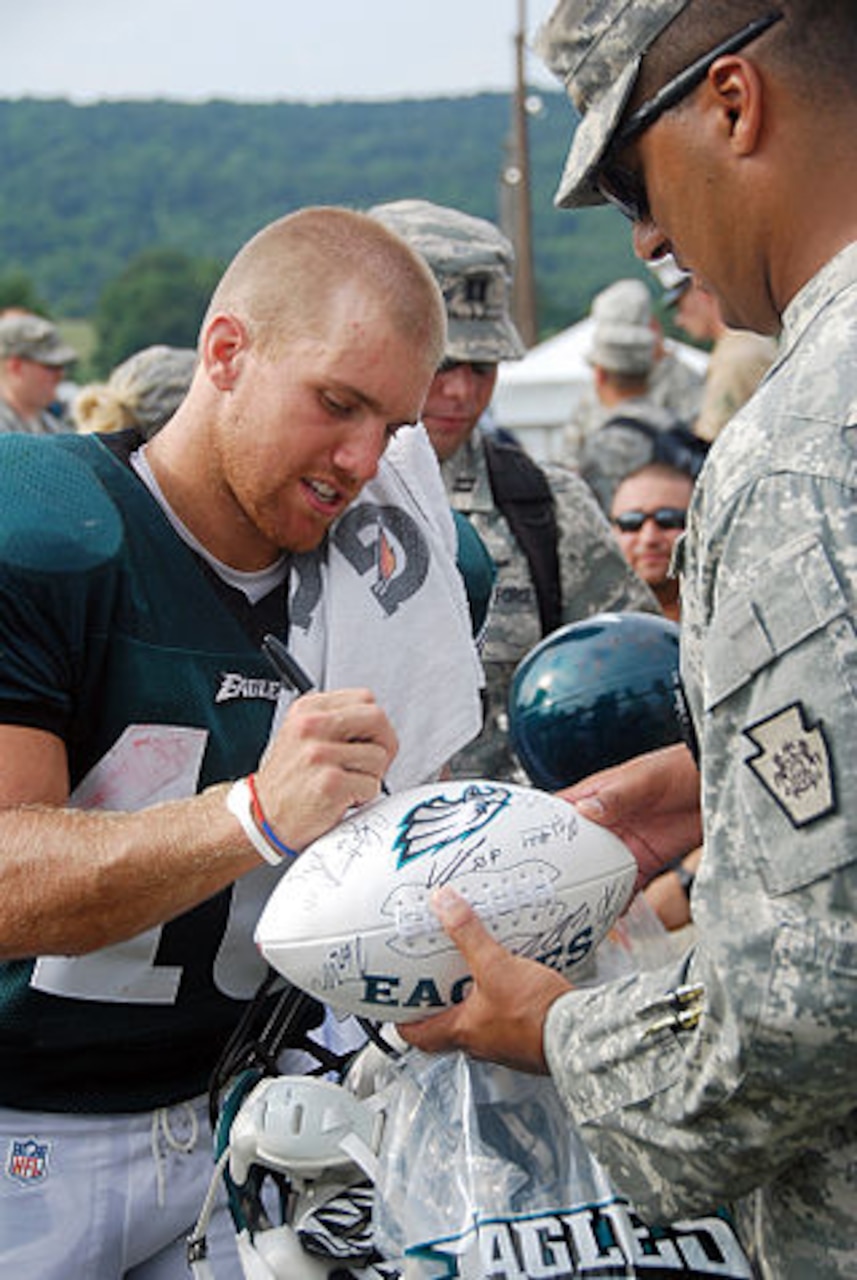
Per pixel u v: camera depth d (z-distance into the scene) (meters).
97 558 2.12
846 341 1.60
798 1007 1.55
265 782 1.99
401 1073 2.04
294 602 2.27
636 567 4.24
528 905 1.94
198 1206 2.40
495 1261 1.88
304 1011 2.38
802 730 1.54
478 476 3.46
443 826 1.96
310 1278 2.03
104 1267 2.37
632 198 1.84
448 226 3.51
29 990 2.25
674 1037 1.70
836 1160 1.70
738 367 5.28
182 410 2.22
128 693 2.17
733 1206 1.91
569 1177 1.93
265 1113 2.00
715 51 1.67
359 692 2.01
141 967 2.27
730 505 1.61
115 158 124.00
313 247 2.10
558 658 2.28
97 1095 2.34
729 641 1.60
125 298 57.59
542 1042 1.83
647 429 5.56
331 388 2.07
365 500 2.34
